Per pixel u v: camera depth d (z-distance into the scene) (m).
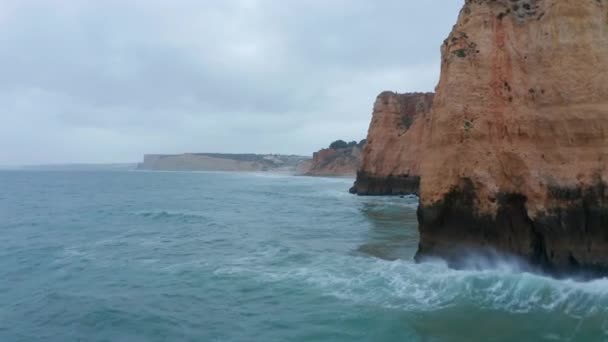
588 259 15.63
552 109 16.88
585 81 16.41
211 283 17.02
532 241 16.91
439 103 19.47
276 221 36.03
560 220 15.98
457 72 18.78
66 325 13.31
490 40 19.00
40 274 18.91
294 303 14.52
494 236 17.47
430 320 12.66
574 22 17.14
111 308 14.45
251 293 15.70
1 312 14.41
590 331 11.65
